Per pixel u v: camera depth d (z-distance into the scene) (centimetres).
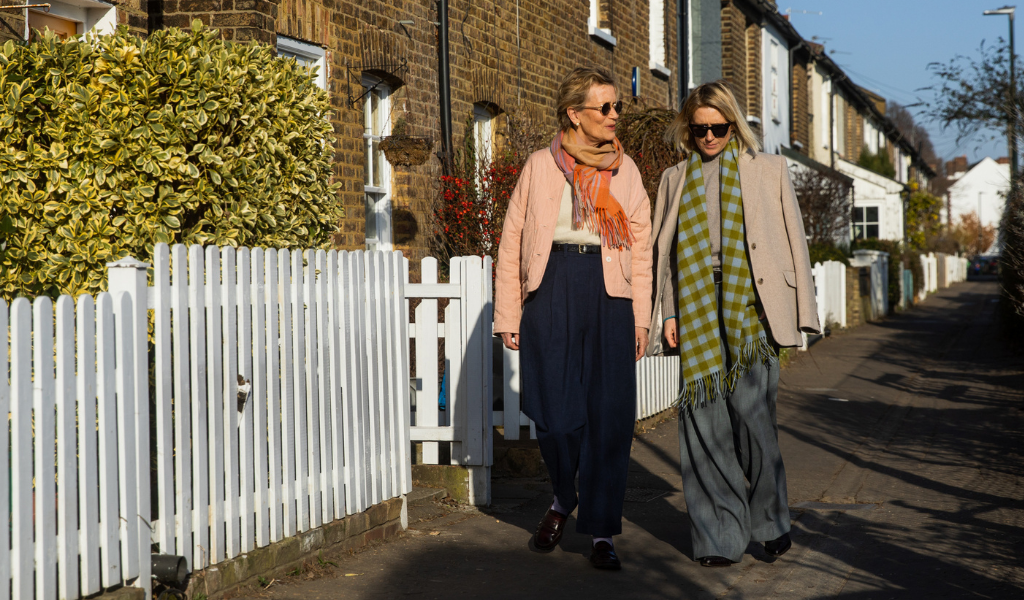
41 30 539
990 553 446
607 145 424
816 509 538
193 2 615
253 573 375
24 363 274
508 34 999
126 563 311
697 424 427
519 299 435
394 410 490
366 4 755
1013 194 1012
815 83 3017
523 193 431
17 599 272
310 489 413
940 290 4091
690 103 433
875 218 2991
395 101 814
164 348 330
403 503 489
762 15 2220
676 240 446
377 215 814
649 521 520
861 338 1739
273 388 387
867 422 860
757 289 418
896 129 3981
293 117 452
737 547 425
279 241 435
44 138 411
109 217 402
